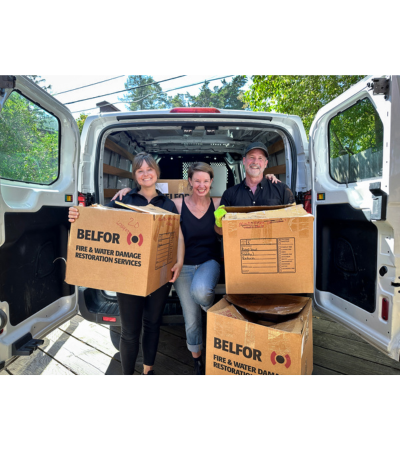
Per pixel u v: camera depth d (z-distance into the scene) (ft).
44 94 5.53
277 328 4.01
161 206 5.64
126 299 4.86
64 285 6.79
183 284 5.85
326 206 6.58
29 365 6.63
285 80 18.30
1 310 4.67
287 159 7.43
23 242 5.34
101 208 4.55
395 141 4.47
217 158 11.71
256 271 4.55
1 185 4.78
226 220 4.48
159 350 7.24
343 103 5.82
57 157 6.61
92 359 6.89
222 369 4.45
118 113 6.79
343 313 6.18
